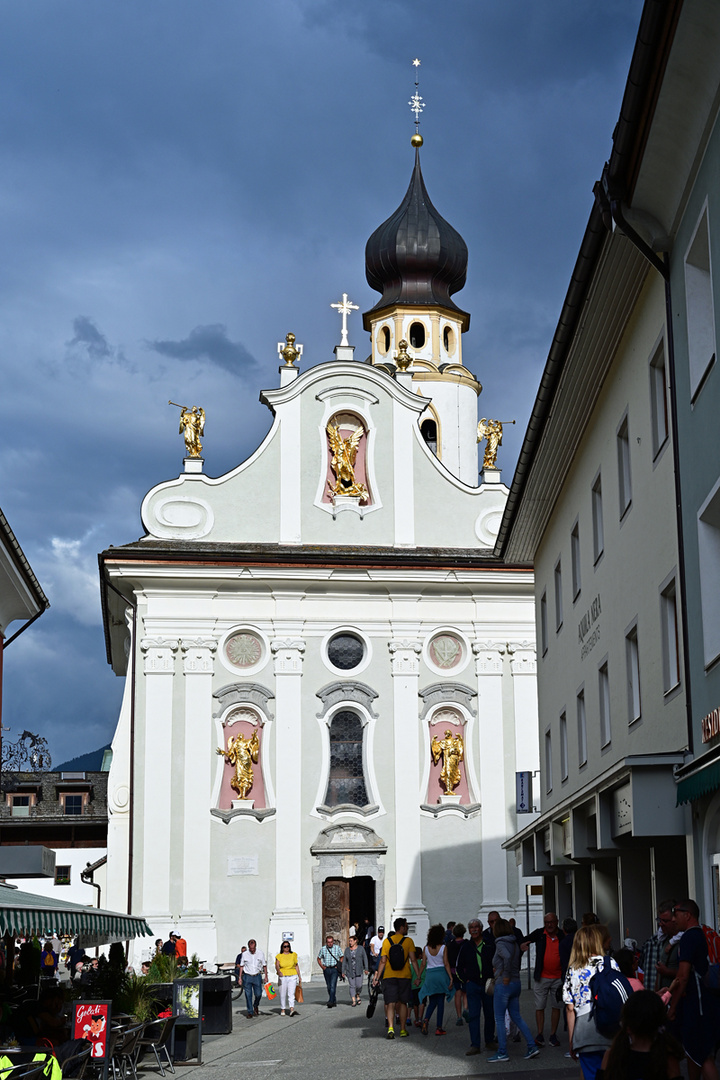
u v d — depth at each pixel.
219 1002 29.53
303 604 51.41
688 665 18.73
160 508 51.75
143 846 48.50
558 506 33.47
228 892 48.50
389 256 71.75
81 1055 18.95
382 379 53.81
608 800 22.00
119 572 50.22
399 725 50.88
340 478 52.81
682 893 21.72
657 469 21.44
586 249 20.86
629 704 24.33
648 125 16.55
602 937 12.87
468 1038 24.16
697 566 18.05
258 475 52.44
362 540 52.44
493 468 53.84
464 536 52.97
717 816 17.42
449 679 51.69
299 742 50.06
